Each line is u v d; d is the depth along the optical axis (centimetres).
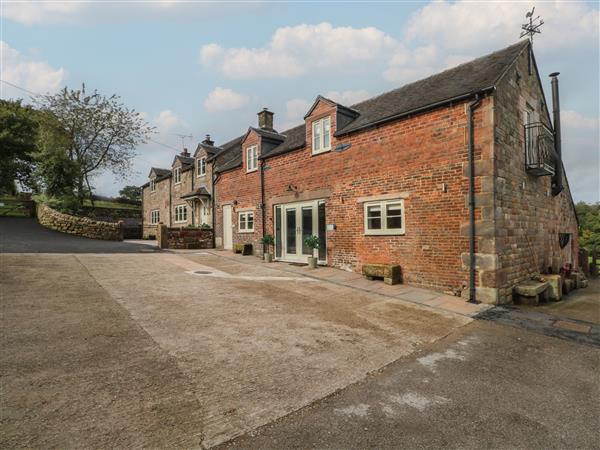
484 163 781
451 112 843
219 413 307
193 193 1972
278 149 1431
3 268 845
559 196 1267
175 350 439
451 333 566
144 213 2986
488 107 781
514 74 903
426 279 884
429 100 906
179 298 697
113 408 304
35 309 563
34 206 2338
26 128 2998
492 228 762
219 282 888
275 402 332
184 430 279
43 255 1096
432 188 876
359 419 310
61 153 2148
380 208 1009
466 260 804
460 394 363
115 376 362
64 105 2498
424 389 372
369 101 1301
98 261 1079
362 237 1057
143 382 354
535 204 1003
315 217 1236
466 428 301
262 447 265
